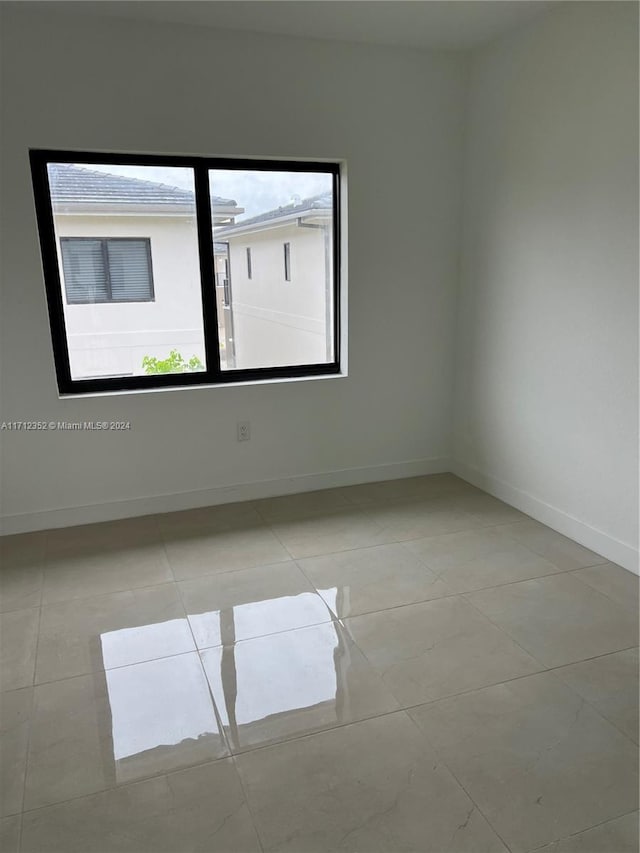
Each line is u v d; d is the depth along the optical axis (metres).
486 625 2.41
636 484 2.72
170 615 2.50
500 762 1.76
